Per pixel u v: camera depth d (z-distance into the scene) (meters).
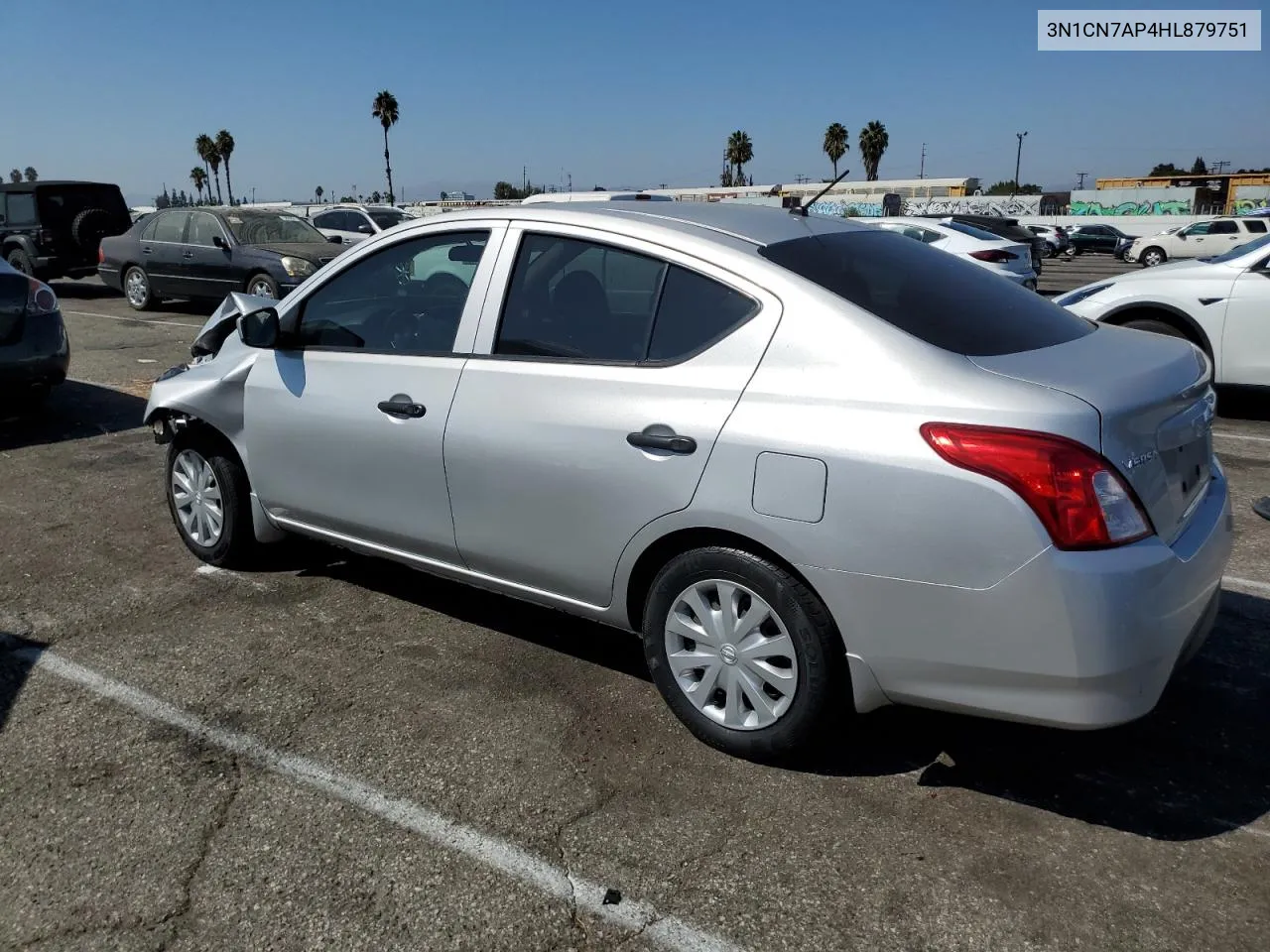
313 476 4.04
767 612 2.92
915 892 2.54
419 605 4.34
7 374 7.05
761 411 2.82
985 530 2.51
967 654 2.61
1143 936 2.38
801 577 2.85
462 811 2.88
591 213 3.39
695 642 3.13
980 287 3.36
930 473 2.56
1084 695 2.53
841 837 2.75
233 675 3.70
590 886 2.58
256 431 4.20
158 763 3.13
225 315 5.26
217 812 2.88
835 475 2.68
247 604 4.34
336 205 18.31
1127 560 2.50
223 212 14.16
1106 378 2.71
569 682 3.65
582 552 3.24
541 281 3.38
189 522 4.78
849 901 2.51
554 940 2.39
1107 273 29.08
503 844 2.74
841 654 2.87
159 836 2.78
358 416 3.78
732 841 2.74
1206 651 3.82
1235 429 7.56
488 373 3.41
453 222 3.67
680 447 2.94
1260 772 3.05
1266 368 7.38
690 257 3.08
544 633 4.07
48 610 4.29
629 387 3.08
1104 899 2.50
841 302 2.84
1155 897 2.51
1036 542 2.47
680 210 3.47
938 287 3.20
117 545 5.06
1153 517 2.62
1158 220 44.19
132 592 4.47
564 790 2.98
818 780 3.01
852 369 2.74
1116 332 3.35
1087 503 2.46
